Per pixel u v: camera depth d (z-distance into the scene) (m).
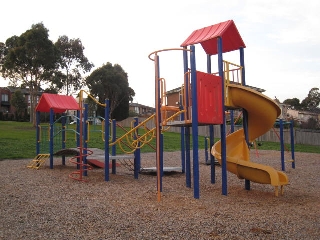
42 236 4.19
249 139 8.25
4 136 22.56
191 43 7.52
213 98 6.97
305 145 30.33
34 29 30.52
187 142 8.02
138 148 9.62
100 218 5.02
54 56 31.88
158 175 6.35
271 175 6.88
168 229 4.49
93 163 11.66
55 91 35.72
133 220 4.91
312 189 8.05
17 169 11.06
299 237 4.25
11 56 30.72
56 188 7.60
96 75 46.09
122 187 7.89
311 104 68.31
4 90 57.50
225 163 7.13
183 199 6.48
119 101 48.91
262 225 4.74
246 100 7.35
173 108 7.74
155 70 6.89
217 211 5.53
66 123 12.84
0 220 4.89
